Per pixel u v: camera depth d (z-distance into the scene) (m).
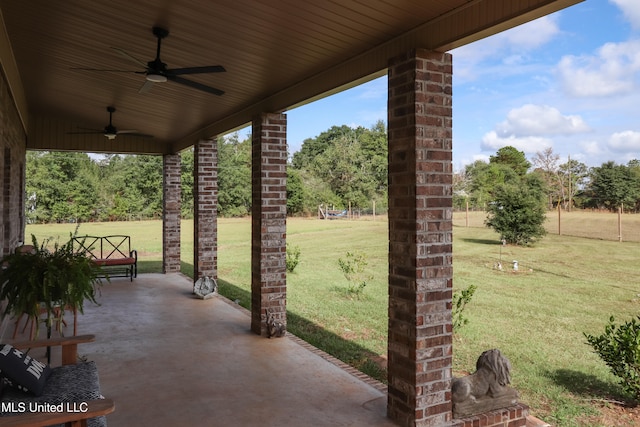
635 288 8.81
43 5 3.85
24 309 4.21
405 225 3.32
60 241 18.53
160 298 7.90
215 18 3.53
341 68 4.12
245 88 5.22
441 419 3.29
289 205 31.58
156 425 3.31
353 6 2.97
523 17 2.61
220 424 3.34
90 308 7.14
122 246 17.83
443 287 3.33
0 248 5.15
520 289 8.87
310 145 44.31
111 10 3.72
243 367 4.54
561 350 5.57
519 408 3.46
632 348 3.90
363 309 7.65
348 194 32.97
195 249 8.26
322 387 4.05
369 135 36.38
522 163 35.50
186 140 9.12
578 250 13.10
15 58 5.52
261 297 5.63
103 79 5.93
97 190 29.41
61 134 9.41
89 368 3.21
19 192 7.98
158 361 4.71
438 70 3.28
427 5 2.90
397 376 3.38
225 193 30.88
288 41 3.74
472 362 5.16
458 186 33.25
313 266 12.35
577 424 3.70
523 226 13.89
